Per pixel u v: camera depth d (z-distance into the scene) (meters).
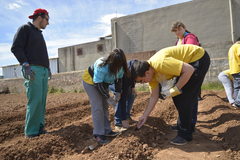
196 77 3.23
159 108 5.41
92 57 21.33
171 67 3.06
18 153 3.42
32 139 3.83
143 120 3.69
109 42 20.31
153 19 15.53
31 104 4.10
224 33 13.27
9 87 14.49
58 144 3.71
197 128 4.15
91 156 3.23
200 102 6.04
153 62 3.23
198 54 3.28
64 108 6.85
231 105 5.23
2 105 8.12
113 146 3.31
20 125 4.93
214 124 4.23
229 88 5.39
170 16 14.91
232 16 12.95
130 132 3.67
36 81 4.07
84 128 4.37
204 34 13.80
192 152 3.18
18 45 3.95
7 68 22.53
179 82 3.09
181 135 3.49
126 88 3.70
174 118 4.98
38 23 4.25
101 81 3.43
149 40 15.73
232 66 5.01
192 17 14.16
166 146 3.46
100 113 3.75
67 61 22.88
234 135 3.48
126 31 16.61
